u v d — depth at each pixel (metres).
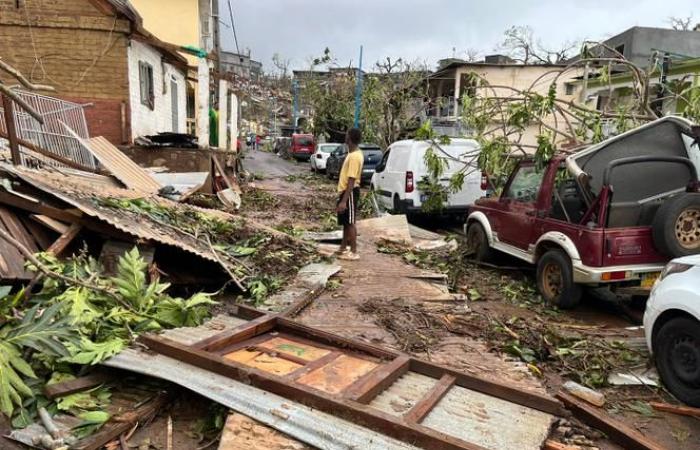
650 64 10.75
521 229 7.04
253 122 61.56
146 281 5.27
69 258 5.03
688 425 3.60
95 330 3.80
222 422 3.04
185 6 23.45
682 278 3.92
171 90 18.47
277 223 11.30
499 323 5.31
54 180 6.15
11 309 3.75
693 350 3.76
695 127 5.70
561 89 26.44
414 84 23.55
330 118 32.91
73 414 3.02
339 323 5.18
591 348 4.74
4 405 2.84
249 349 3.91
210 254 6.14
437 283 6.85
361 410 2.78
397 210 12.10
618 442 3.15
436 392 3.26
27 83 3.03
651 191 5.91
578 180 5.75
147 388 3.35
